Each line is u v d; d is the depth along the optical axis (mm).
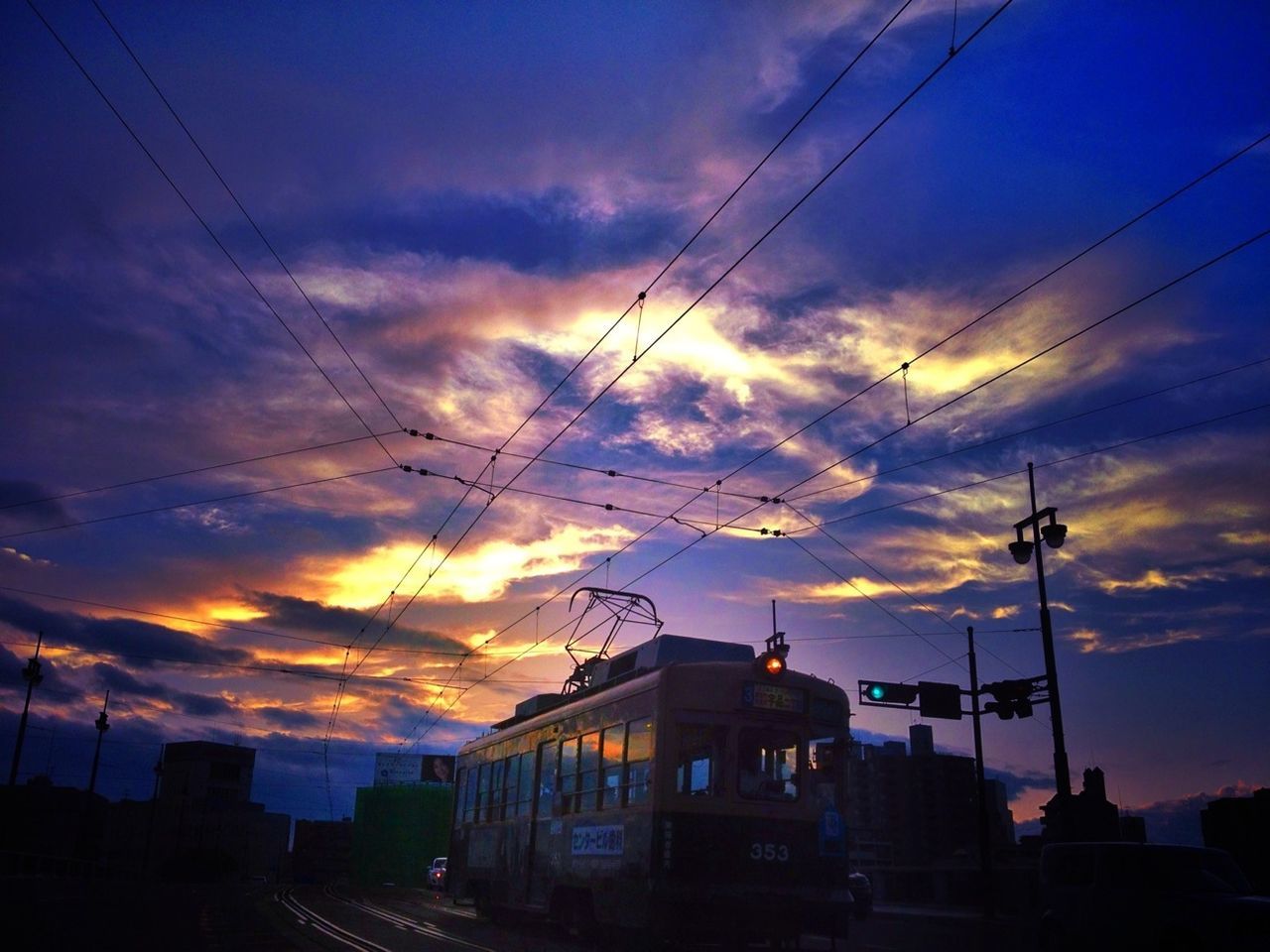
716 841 13484
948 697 25219
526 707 20328
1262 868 24062
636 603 19734
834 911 13641
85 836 54219
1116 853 14031
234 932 17344
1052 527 24391
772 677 14398
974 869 37875
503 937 17219
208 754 105188
